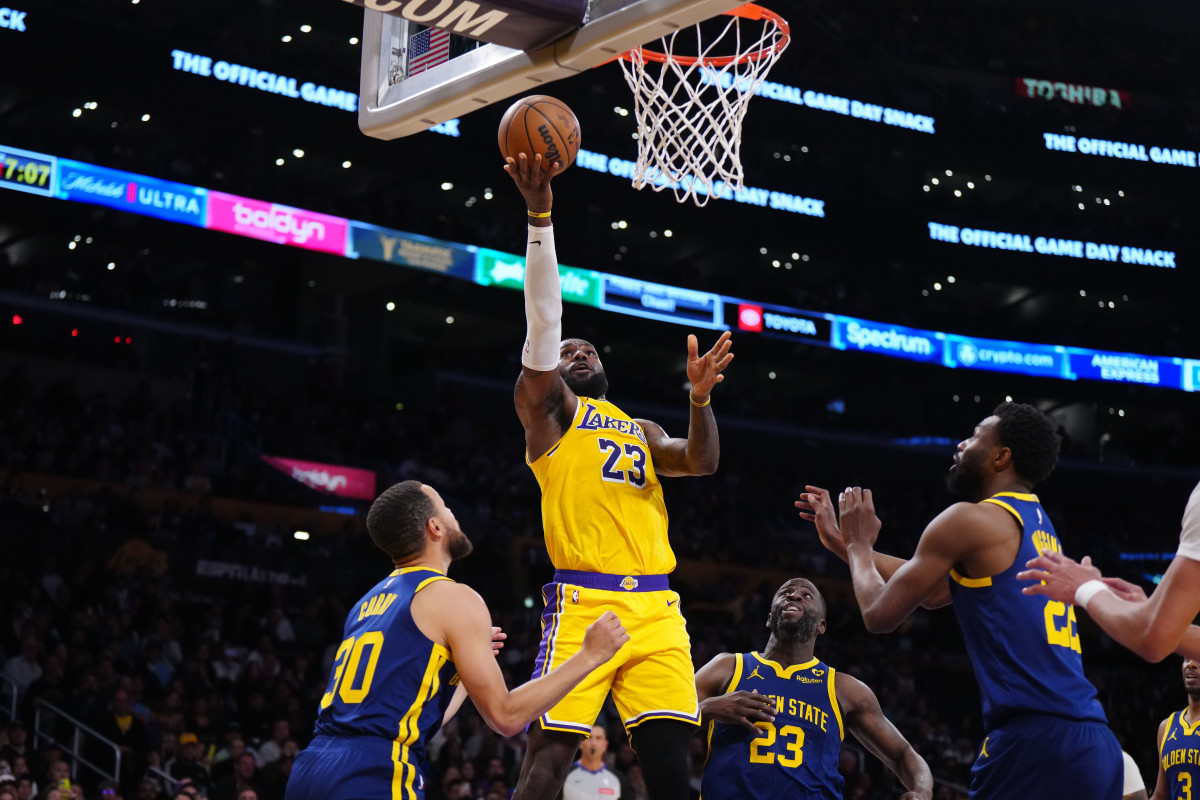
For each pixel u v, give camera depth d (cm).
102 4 2273
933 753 1622
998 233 2792
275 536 1766
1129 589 293
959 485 375
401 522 358
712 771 462
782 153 2875
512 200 2689
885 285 2972
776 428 2720
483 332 2922
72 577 1462
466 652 336
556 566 406
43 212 2108
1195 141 2933
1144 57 3103
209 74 2180
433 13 392
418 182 2658
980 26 3069
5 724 1109
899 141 2797
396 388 2538
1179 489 2805
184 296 2598
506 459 2356
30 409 1864
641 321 2606
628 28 382
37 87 2256
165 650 1391
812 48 2823
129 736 1146
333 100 2300
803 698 469
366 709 331
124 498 1677
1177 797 552
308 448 2166
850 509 412
